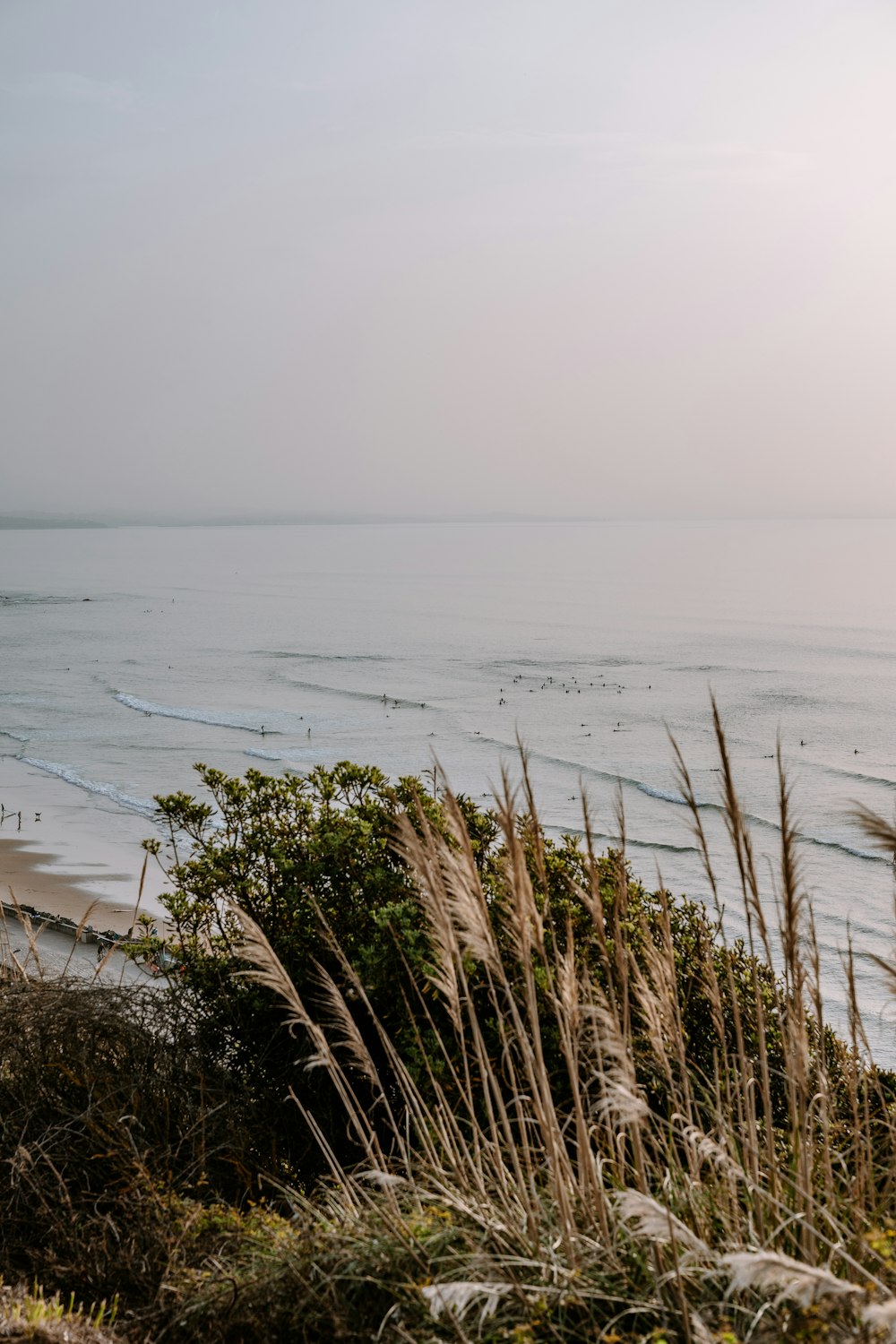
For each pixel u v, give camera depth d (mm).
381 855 6738
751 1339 2611
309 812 7152
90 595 194750
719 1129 3729
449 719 70812
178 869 7141
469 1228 3389
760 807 44562
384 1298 3225
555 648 110125
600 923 3652
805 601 157875
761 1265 2287
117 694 82688
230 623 142250
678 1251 3018
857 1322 2480
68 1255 3771
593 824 40781
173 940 6750
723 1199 3373
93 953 17969
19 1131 4535
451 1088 5227
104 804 45500
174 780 51875
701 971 5441
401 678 90938
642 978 3771
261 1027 5875
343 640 120688
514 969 5293
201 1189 4465
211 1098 4895
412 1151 3994
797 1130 3273
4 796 47094
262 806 7133
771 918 14734
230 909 6605
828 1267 2840
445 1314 2961
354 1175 3910
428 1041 5461
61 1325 3156
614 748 59969
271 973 3729
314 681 89875
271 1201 4379
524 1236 3270
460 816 3576
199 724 69312
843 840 37906
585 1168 3301
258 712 74125
